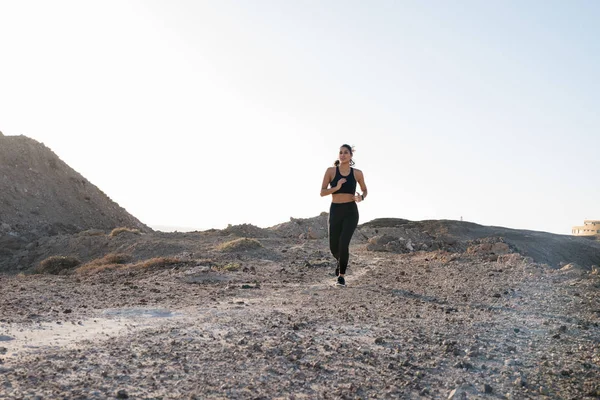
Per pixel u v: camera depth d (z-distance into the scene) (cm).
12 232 4781
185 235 3550
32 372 385
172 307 779
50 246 3647
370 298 909
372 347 531
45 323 600
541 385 430
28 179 5984
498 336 605
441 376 445
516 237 6006
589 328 669
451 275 1295
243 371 423
